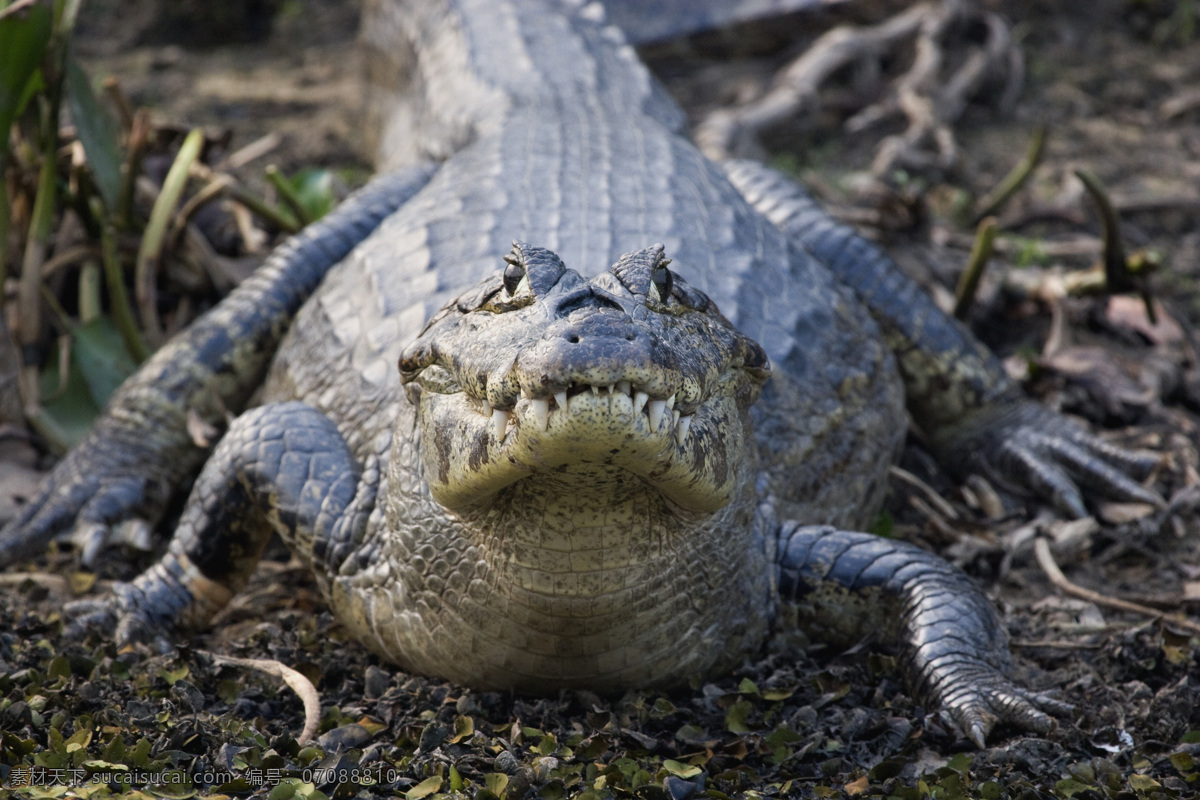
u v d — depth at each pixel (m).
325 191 12.12
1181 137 16.05
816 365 8.08
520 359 4.69
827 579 6.96
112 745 5.71
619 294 5.05
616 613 5.83
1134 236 13.73
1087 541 8.83
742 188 10.47
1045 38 18.33
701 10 17.30
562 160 9.39
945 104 15.71
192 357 9.29
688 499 5.30
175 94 16.48
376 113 14.90
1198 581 8.31
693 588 6.05
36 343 10.05
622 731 6.04
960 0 17.30
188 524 7.64
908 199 12.16
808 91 15.63
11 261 10.80
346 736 6.08
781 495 7.43
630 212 8.47
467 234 8.38
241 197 10.87
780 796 5.74
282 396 8.71
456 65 12.38
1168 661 7.11
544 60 12.02
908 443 10.35
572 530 5.43
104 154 10.46
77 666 6.68
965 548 8.62
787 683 6.59
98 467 9.11
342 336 8.23
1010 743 6.14
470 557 5.88
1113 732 6.24
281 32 18.88
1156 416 10.52
